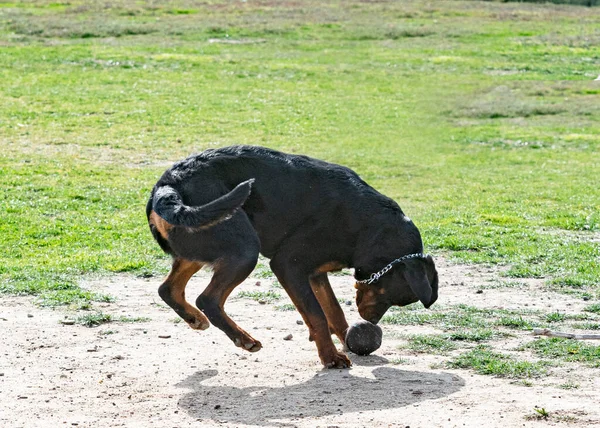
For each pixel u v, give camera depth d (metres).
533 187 24.59
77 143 29.14
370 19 59.59
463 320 12.15
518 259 16.25
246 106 36.19
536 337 11.34
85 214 19.91
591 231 19.17
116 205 20.89
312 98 38.31
